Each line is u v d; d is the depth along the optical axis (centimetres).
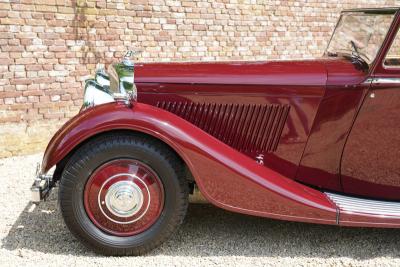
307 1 730
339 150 352
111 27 586
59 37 554
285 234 363
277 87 342
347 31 394
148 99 349
